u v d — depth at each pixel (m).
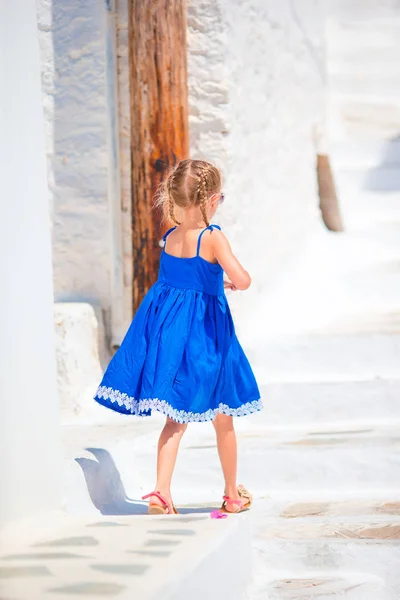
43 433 4.88
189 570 3.74
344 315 9.58
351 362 8.59
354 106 14.34
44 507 4.85
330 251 11.66
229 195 9.01
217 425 5.75
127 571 3.70
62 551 4.09
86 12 9.14
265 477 6.79
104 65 9.12
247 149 9.63
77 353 8.17
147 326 5.59
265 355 8.65
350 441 6.91
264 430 7.55
